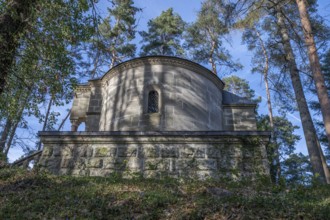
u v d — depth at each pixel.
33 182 7.37
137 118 13.43
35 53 9.05
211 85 15.61
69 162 9.57
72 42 9.59
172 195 6.50
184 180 8.15
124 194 6.48
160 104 13.60
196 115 13.89
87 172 9.37
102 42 11.45
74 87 9.75
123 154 9.56
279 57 17.58
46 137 9.98
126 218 5.31
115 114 14.12
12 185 7.19
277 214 5.30
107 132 9.80
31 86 9.52
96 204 5.83
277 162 19.38
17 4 8.32
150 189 7.02
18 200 6.16
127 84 14.43
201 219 5.23
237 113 16.45
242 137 9.41
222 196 6.48
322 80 13.28
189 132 9.59
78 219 5.18
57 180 7.83
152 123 13.20
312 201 6.39
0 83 7.92
